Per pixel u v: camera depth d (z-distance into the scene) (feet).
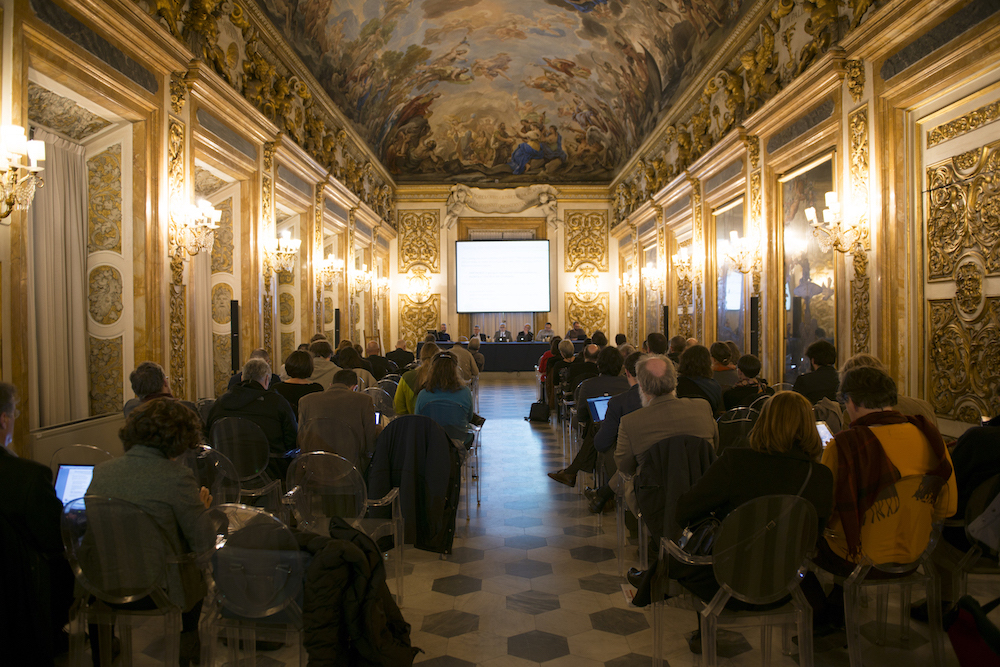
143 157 23.81
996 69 18.88
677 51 48.34
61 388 22.63
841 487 10.43
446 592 14.93
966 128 20.18
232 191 34.40
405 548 17.95
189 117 27.02
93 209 23.88
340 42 48.03
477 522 20.34
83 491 12.32
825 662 11.58
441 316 79.77
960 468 12.02
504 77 69.67
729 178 39.50
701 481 10.36
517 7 54.29
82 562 9.53
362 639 9.30
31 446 18.21
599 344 37.88
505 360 72.43
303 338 44.98
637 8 48.24
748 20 35.19
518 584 15.38
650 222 61.16
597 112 71.87
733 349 24.76
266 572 9.06
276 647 12.18
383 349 75.97
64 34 18.93
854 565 10.77
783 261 33.04
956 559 12.60
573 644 12.44
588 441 20.58
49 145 22.36
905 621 12.34
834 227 25.64
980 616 9.27
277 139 36.52
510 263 80.07
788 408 10.04
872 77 24.11
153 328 24.14
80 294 23.53
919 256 22.43
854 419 11.21
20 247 17.16
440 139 78.48
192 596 10.30
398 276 79.56
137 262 23.82
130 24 21.68
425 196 79.51
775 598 9.55
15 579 9.37
